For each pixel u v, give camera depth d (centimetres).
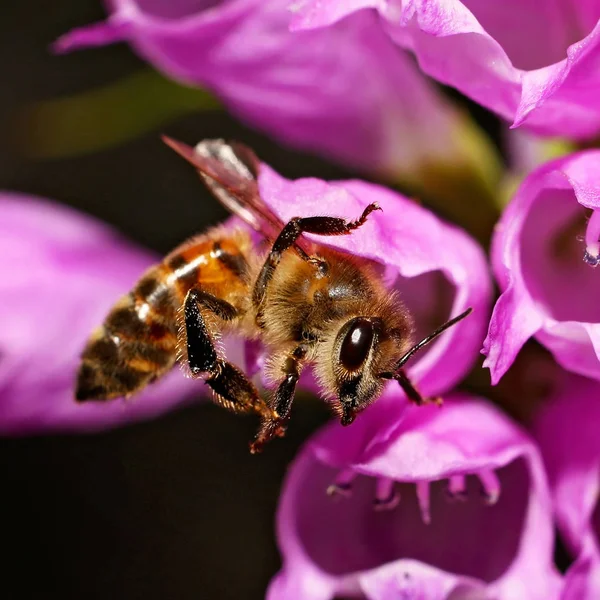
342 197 10
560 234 10
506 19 10
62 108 12
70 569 14
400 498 11
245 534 14
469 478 11
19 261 11
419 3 10
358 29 11
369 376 10
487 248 11
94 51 14
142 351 11
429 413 10
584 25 10
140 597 14
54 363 11
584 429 11
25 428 11
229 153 10
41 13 14
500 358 10
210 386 10
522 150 11
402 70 11
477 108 11
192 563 14
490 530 11
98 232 12
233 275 11
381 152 11
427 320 11
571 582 10
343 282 10
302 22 10
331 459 10
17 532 14
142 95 12
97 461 14
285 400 10
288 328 10
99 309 11
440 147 11
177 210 14
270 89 11
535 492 10
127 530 14
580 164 10
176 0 11
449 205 11
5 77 14
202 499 14
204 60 11
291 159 14
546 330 10
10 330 11
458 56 10
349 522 11
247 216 10
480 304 10
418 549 11
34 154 12
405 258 10
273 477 14
